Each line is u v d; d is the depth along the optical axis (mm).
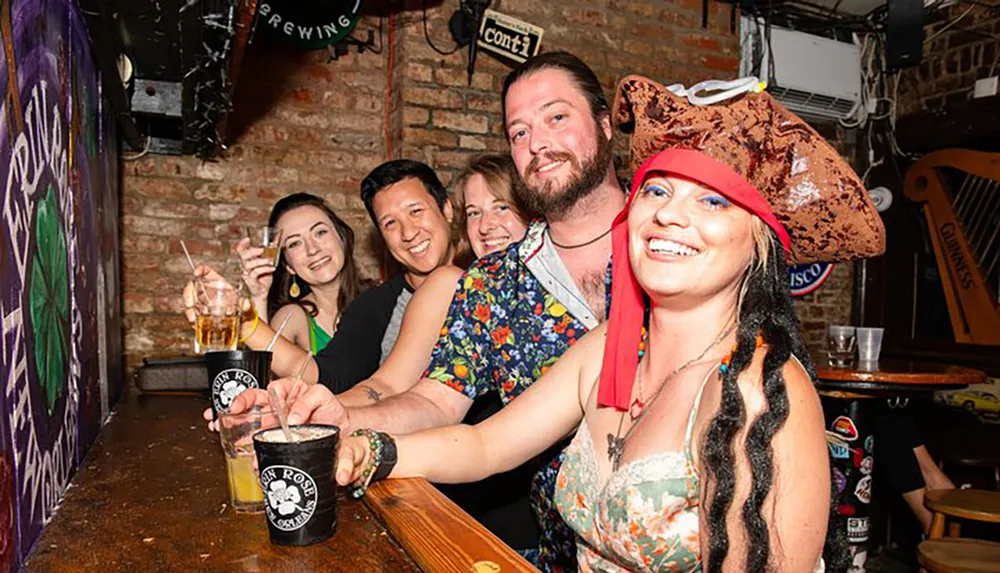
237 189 3150
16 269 806
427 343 1700
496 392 1841
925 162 4141
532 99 1427
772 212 880
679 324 933
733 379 809
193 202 3086
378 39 3352
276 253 1806
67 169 1186
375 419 1265
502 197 1900
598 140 1435
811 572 766
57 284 1074
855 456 2672
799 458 755
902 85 4281
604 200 1442
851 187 871
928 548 2189
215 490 1105
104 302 1740
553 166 1420
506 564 765
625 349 1001
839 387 2459
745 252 875
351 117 3322
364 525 935
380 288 2121
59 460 1066
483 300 1502
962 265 3980
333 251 2393
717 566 775
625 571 977
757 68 3949
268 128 3199
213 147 2826
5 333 751
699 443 837
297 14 3023
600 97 1474
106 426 1626
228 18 1318
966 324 3969
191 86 1764
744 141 859
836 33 4266
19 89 830
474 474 1161
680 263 865
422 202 1989
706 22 3709
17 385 805
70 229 1217
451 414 1443
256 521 955
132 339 3008
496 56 3311
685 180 859
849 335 2848
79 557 827
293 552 841
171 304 3066
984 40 3846
